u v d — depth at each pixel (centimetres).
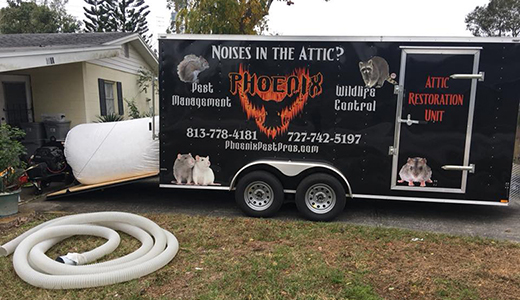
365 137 483
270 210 505
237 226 473
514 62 448
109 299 299
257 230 458
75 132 589
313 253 386
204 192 663
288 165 496
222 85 500
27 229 464
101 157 564
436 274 338
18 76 848
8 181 516
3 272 345
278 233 446
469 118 462
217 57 497
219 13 955
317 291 308
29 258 352
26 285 322
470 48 452
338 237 434
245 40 489
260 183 507
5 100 823
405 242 419
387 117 476
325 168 492
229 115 505
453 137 467
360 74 474
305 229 461
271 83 491
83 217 434
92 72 916
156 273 342
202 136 514
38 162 646
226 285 318
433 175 477
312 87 484
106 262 349
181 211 548
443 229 472
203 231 454
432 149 473
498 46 448
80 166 569
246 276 334
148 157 559
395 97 471
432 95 465
